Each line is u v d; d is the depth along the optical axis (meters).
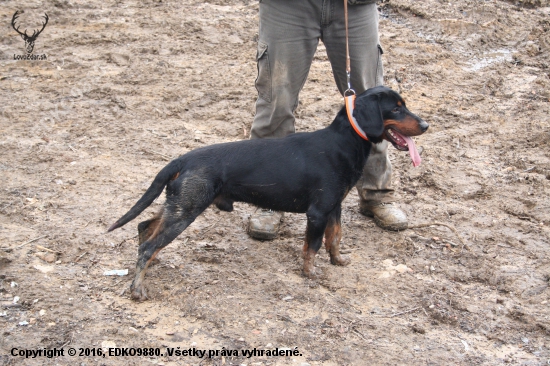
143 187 6.14
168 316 4.30
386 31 10.91
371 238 5.46
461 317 4.43
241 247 5.20
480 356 4.05
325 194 4.55
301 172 4.54
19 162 6.50
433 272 4.98
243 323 4.25
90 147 6.93
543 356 4.07
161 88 8.62
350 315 4.38
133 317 4.27
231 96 8.46
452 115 8.12
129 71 9.12
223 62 9.64
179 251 5.06
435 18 11.26
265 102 5.27
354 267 5.00
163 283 4.64
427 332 4.26
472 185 6.43
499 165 6.90
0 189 5.92
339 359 3.96
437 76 9.36
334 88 8.86
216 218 5.64
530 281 4.85
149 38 10.38
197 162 4.45
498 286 4.81
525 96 8.70
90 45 10.07
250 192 4.58
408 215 5.83
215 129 7.59
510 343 4.19
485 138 7.56
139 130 7.43
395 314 4.42
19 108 7.84
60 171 6.36
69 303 4.36
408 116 4.54
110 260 4.90
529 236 5.52
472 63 9.95
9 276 4.61
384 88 4.55
